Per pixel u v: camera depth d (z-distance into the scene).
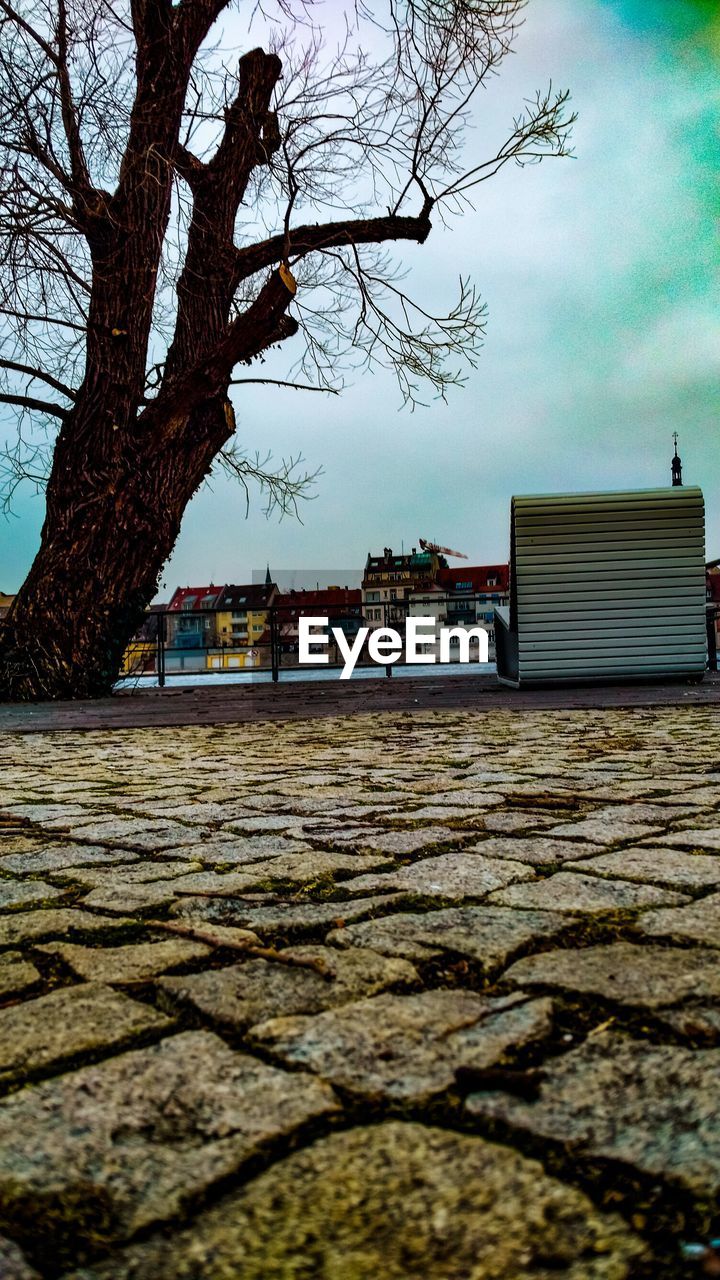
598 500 8.03
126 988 1.41
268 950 1.54
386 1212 0.78
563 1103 0.97
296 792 3.45
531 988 1.34
